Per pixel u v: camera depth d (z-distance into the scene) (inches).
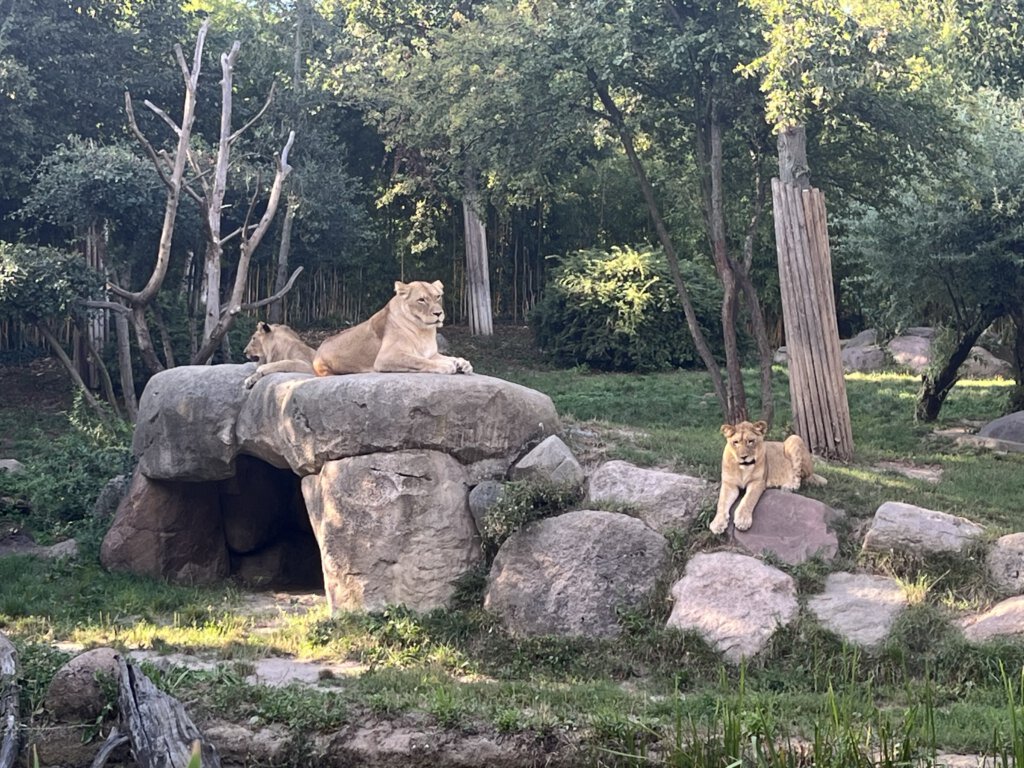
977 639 353.4
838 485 442.9
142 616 458.3
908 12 588.1
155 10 982.4
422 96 757.9
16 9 900.0
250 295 1149.1
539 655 383.2
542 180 732.0
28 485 614.2
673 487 429.4
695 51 608.1
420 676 359.9
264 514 571.5
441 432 435.8
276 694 322.7
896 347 1010.1
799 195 540.7
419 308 465.1
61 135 933.8
